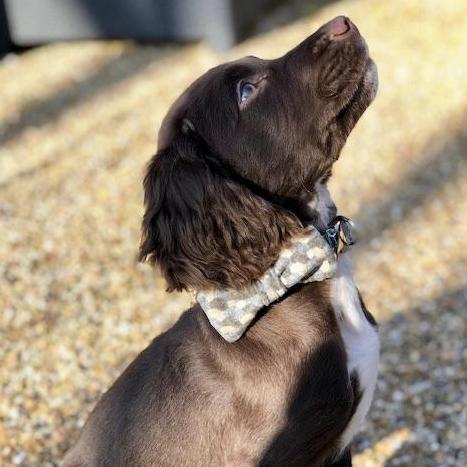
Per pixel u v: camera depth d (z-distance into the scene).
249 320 0.86
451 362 1.29
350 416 0.90
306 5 2.54
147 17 2.28
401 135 1.90
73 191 1.75
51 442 1.20
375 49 2.26
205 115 0.89
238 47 2.30
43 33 2.34
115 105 2.09
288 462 0.88
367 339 0.90
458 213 1.63
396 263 1.51
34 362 1.32
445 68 2.15
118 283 1.48
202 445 0.88
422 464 1.14
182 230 0.85
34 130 2.02
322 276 0.87
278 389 0.86
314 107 0.89
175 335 0.91
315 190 0.91
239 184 0.86
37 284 1.48
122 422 0.90
